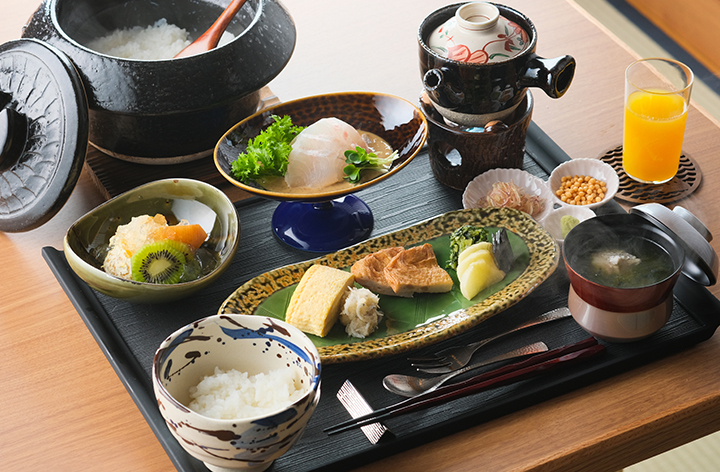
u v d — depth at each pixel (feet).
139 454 4.18
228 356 4.13
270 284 4.47
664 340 4.30
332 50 5.63
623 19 6.68
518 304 4.47
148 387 4.30
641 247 4.29
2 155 4.68
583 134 5.08
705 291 4.42
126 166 5.05
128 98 4.67
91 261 4.58
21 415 4.28
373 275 4.46
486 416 4.17
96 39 5.15
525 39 4.65
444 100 4.67
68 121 4.62
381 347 4.27
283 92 5.39
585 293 4.23
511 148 4.78
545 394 4.21
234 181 4.53
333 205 4.83
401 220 4.80
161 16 5.29
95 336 4.43
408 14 5.84
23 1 5.98
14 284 4.68
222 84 4.71
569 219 4.56
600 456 4.15
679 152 4.79
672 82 4.88
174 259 4.49
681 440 4.27
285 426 3.88
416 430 4.13
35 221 4.63
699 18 6.08
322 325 4.31
